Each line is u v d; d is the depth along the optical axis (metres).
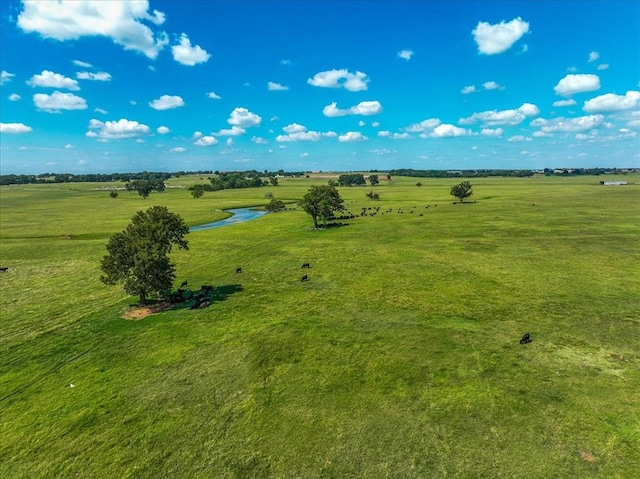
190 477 15.38
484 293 34.72
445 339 26.02
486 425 17.56
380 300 33.94
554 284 36.50
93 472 15.83
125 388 21.56
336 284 39.09
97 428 18.36
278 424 18.17
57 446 17.31
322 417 18.55
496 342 25.38
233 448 16.80
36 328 30.22
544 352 23.88
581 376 21.16
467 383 20.83
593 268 41.28
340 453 16.28
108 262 32.81
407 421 18.05
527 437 16.73
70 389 21.67
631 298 32.34
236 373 22.69
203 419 18.72
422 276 40.59
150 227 34.34
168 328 29.34
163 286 33.41
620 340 25.11
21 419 19.23
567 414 18.08
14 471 16.05
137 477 15.49
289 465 15.77
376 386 20.91
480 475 14.90
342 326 28.67
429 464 15.53
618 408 18.38
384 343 25.73
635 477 14.48
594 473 14.76
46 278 44.22
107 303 35.59
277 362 23.75
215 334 27.98
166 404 20.00
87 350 26.27
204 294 37.06
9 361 25.11
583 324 27.67
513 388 20.25
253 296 36.22
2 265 50.41
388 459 15.88
